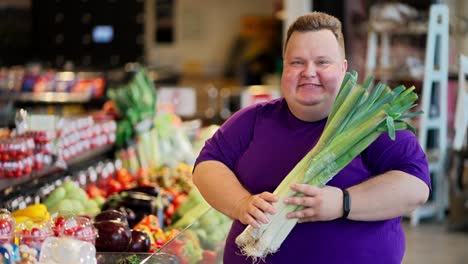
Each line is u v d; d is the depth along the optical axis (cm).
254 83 1441
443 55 844
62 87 998
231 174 275
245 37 1535
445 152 863
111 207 420
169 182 503
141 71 625
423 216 856
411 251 716
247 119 286
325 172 254
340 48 268
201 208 441
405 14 885
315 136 270
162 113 658
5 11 1242
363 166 268
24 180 428
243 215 253
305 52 262
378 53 919
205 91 1242
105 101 970
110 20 1253
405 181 255
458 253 708
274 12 1555
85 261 251
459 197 813
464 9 889
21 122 469
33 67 1111
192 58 1606
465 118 680
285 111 280
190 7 1603
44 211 353
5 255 243
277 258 265
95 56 1262
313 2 925
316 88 262
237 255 277
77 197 415
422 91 861
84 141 538
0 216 261
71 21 1253
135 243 334
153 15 1603
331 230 261
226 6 1609
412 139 269
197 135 720
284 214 251
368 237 263
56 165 471
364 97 253
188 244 315
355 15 927
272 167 272
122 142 595
